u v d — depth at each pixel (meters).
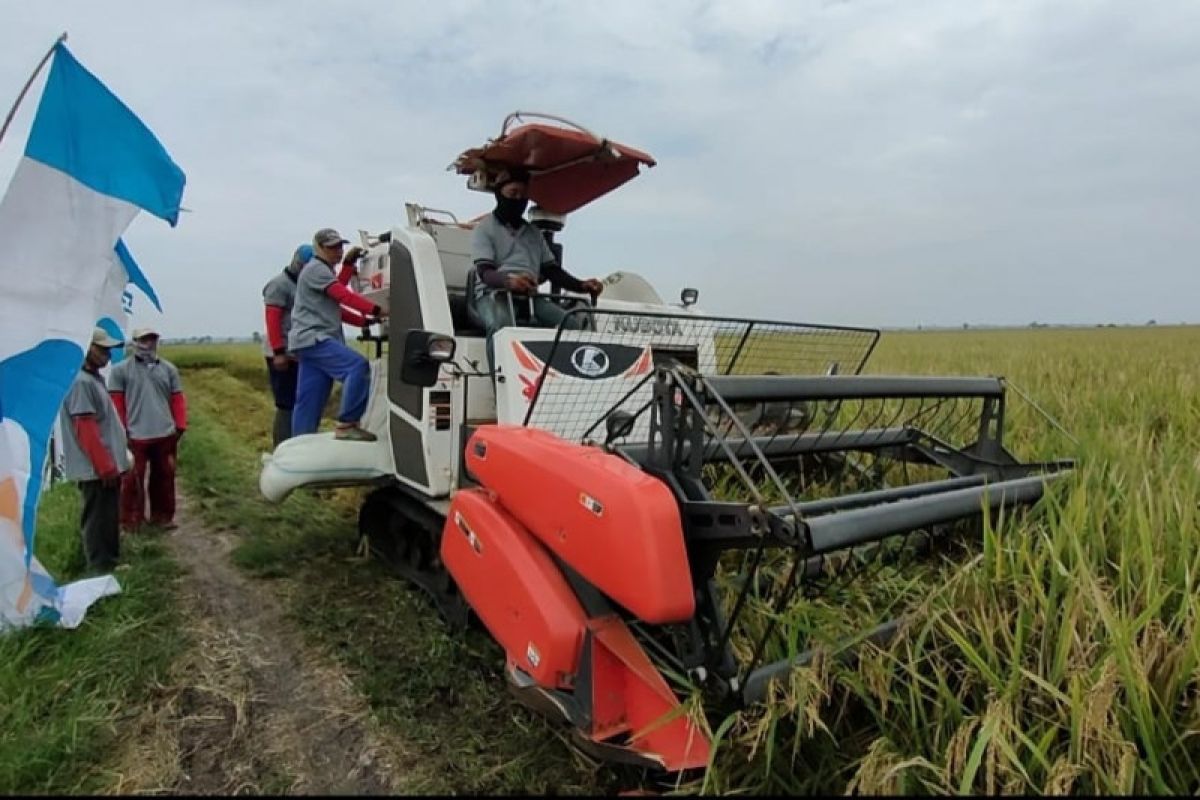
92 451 4.49
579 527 2.34
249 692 3.16
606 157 4.56
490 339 3.83
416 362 3.50
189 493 7.07
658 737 2.22
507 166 4.68
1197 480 3.09
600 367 3.82
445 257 4.86
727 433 2.97
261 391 16.97
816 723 2.18
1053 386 7.32
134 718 2.95
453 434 3.87
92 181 3.64
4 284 3.43
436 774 2.56
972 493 2.67
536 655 2.40
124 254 6.01
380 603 4.11
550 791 2.42
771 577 2.88
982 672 2.16
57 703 3.00
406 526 4.53
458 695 3.06
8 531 3.44
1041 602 2.37
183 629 3.79
